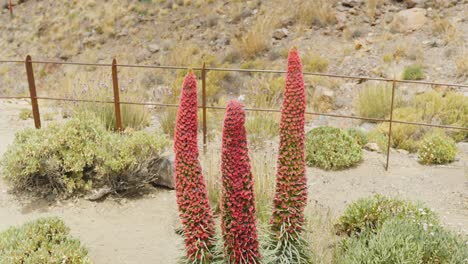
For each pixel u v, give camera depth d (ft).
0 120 31.42
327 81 47.34
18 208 19.93
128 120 29.50
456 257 14.35
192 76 11.33
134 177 21.15
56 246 15.37
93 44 74.59
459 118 33.45
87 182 20.93
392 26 56.44
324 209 19.71
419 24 55.26
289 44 58.70
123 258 16.66
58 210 19.83
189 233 12.26
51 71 71.41
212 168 20.67
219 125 29.53
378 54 52.42
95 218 19.33
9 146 21.74
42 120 31.37
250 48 58.85
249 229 11.60
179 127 11.59
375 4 60.49
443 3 57.67
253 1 69.36
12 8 91.56
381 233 14.82
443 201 20.67
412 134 30.27
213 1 73.51
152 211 19.86
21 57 77.36
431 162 24.85
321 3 63.31
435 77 45.93
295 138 12.55
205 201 12.17
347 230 17.58
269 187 18.62
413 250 14.11
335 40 57.52
